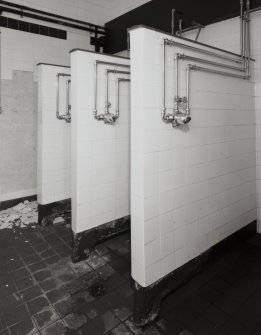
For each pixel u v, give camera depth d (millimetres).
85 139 2506
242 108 2568
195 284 2137
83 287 2121
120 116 2742
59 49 4031
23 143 3832
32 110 3854
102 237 2727
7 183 3764
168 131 1821
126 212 2928
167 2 3406
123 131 2791
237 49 2758
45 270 2359
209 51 2100
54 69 3184
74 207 2533
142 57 1607
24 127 3811
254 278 2205
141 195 1714
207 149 2178
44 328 1707
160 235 1832
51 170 3297
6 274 2299
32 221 3408
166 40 1698
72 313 1835
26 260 2525
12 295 2023
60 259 2545
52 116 3238
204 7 2979
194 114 2027
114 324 1741
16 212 3660
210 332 1682
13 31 3590
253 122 2752
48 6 3846
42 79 3119
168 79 1778
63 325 1729
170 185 1877
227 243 2549
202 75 2062
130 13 3979
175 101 1804
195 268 2178
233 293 2031
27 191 3945
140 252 1743
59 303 1934
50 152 3271
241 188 2650
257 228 2924
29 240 2930
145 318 1737
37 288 2105
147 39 1613
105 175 2697
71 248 2760
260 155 2781
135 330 1693
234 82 2432
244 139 2629
